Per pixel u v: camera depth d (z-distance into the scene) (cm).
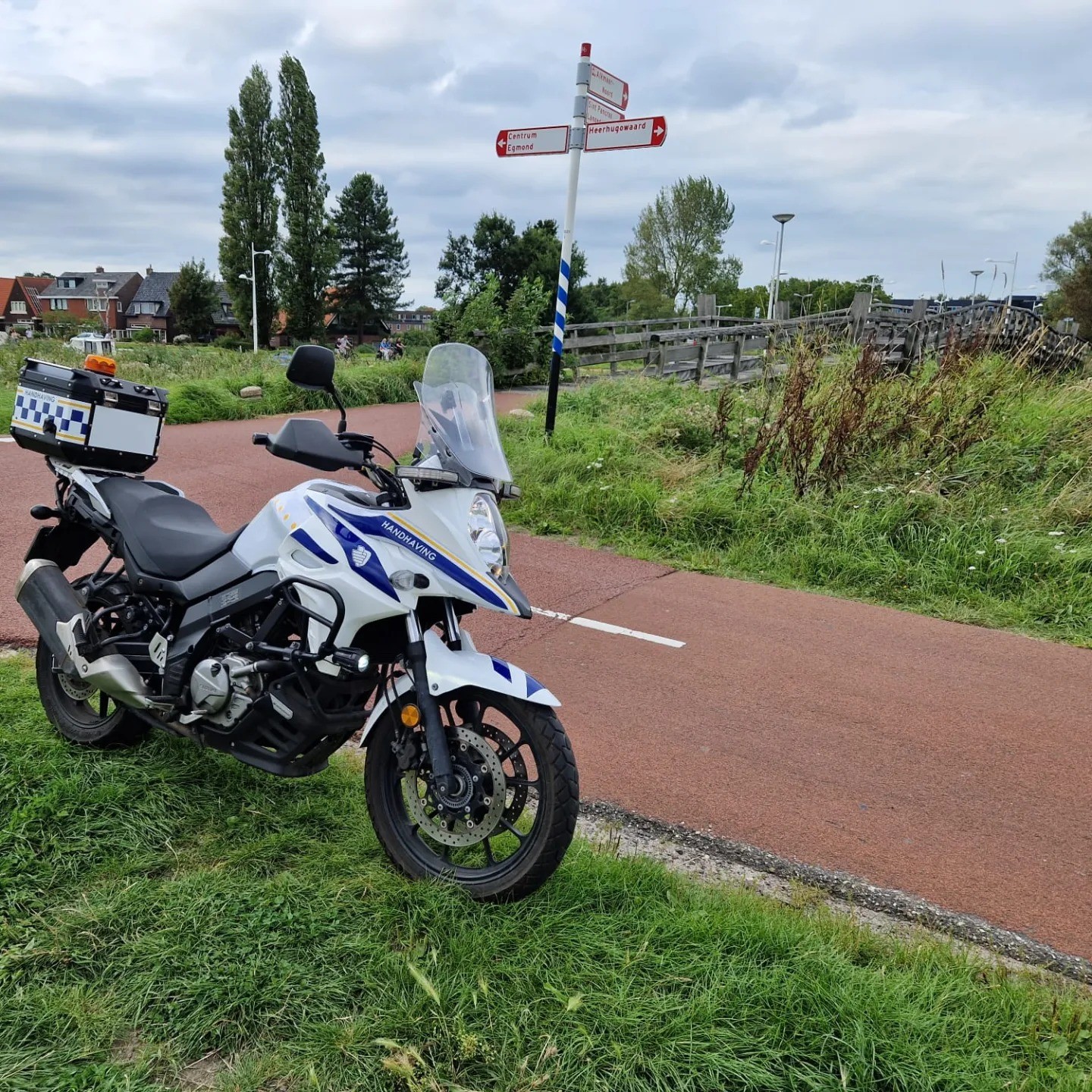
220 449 1148
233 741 332
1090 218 6825
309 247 7150
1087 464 918
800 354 1080
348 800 361
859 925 322
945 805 418
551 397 1079
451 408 313
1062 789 438
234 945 273
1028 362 1230
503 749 309
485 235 6050
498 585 292
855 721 501
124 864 309
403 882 308
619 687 529
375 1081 230
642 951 276
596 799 404
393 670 322
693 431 1086
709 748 459
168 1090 225
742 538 841
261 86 7575
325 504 317
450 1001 255
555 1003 258
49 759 367
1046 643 648
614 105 1052
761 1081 236
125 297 11369
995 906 345
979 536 796
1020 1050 257
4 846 311
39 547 406
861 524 820
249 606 329
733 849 372
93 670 348
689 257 7556
